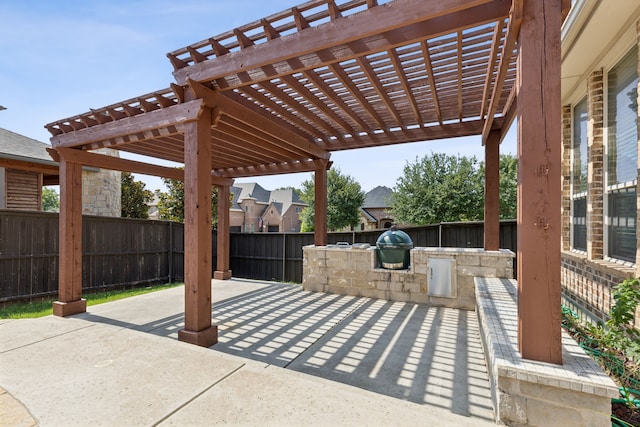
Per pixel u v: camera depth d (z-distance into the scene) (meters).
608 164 4.09
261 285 7.46
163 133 4.09
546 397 1.84
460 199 16.23
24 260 6.36
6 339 3.44
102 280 7.66
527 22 2.06
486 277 5.22
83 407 2.14
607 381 1.73
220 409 2.12
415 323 4.61
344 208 21.19
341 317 4.90
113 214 11.66
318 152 6.42
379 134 5.91
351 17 2.71
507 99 4.42
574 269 5.00
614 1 3.08
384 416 2.04
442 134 5.45
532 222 2.02
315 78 3.77
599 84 4.21
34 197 8.97
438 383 2.88
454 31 2.51
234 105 4.04
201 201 3.66
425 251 5.68
